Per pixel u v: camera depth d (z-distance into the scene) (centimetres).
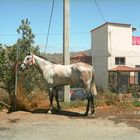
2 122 1220
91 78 1313
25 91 1513
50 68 1373
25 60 1405
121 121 1223
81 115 1351
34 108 1505
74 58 4625
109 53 3928
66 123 1185
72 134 1008
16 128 1112
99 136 978
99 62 4156
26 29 2939
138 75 3688
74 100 1739
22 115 1342
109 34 3944
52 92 1380
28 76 1534
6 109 1480
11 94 1478
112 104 1650
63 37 1664
